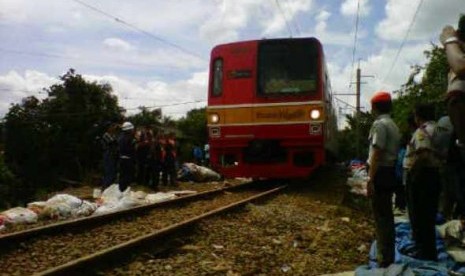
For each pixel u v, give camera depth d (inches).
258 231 383.9
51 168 1198.9
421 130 278.4
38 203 449.4
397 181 258.5
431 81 689.6
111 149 566.6
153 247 310.2
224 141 636.1
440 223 362.9
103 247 312.5
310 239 366.0
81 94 1382.9
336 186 708.7
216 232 366.0
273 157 627.2
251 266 288.2
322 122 608.1
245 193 626.2
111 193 516.1
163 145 746.8
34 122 1273.4
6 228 372.5
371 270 235.3
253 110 624.1
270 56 630.5
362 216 502.9
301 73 619.8
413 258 271.6
